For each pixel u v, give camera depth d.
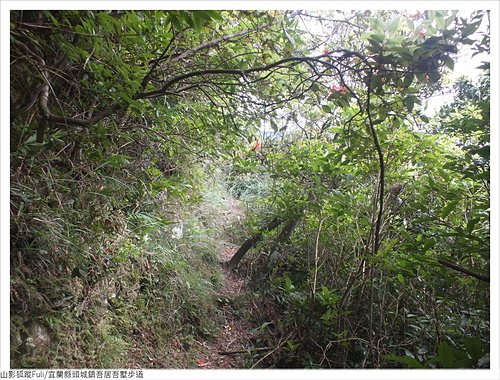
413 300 2.44
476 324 1.99
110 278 2.22
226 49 2.04
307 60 1.38
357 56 1.36
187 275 3.17
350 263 2.76
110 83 1.43
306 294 3.02
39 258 1.68
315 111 2.77
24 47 1.31
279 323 2.99
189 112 2.30
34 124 1.54
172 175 3.08
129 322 2.35
